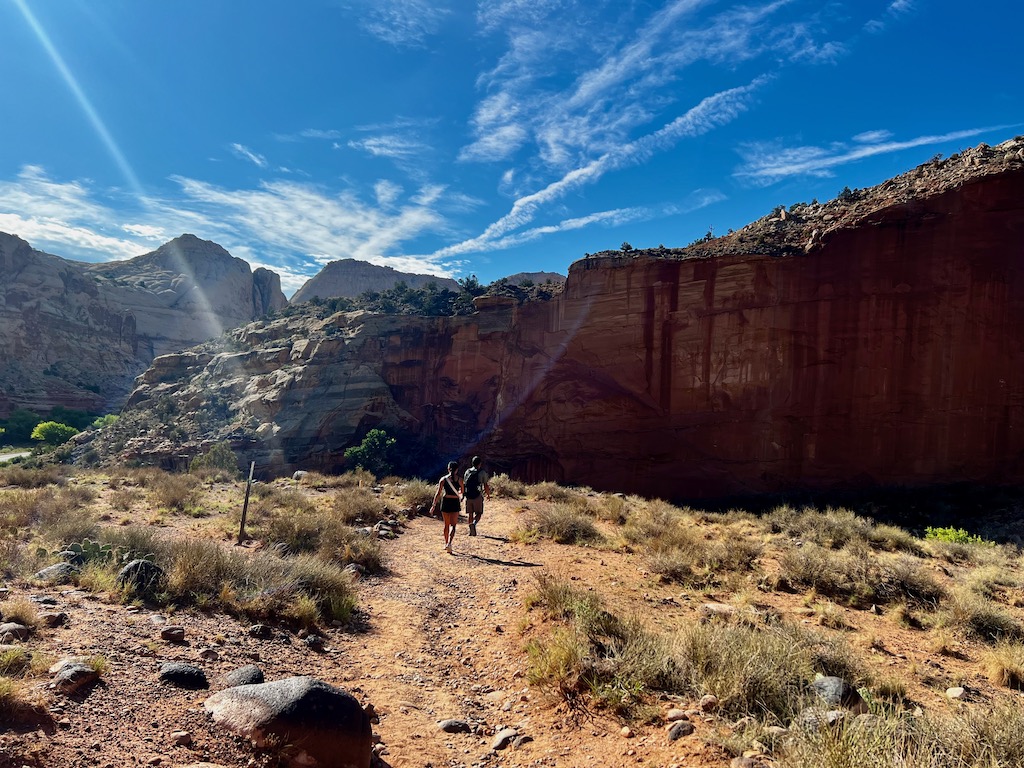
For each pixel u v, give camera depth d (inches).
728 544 450.0
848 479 1294.3
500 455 2010.3
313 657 220.8
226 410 2564.0
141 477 944.9
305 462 2191.2
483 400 2231.8
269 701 141.2
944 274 1211.9
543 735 169.5
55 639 183.0
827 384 1343.5
